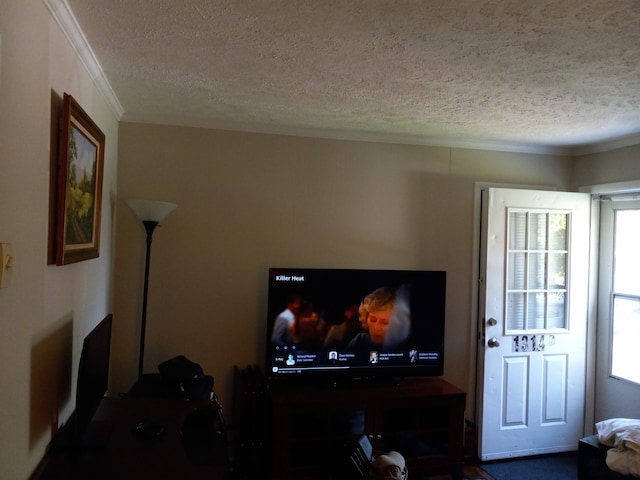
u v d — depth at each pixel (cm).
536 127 323
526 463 358
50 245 164
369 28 177
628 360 360
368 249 360
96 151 225
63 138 166
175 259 326
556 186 395
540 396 371
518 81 231
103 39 193
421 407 317
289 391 309
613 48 189
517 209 366
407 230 367
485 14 163
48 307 165
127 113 314
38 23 146
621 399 362
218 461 233
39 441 161
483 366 360
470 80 232
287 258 345
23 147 135
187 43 195
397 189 365
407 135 357
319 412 294
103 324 195
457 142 372
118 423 204
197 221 329
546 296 374
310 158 349
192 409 228
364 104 279
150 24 178
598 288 384
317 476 292
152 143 322
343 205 355
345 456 280
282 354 320
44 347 162
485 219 365
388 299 336
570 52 194
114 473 158
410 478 322
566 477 336
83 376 160
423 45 191
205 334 331
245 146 337
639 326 353
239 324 336
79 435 168
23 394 142
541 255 375
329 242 353
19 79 130
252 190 338
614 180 362
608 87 237
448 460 319
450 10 161
